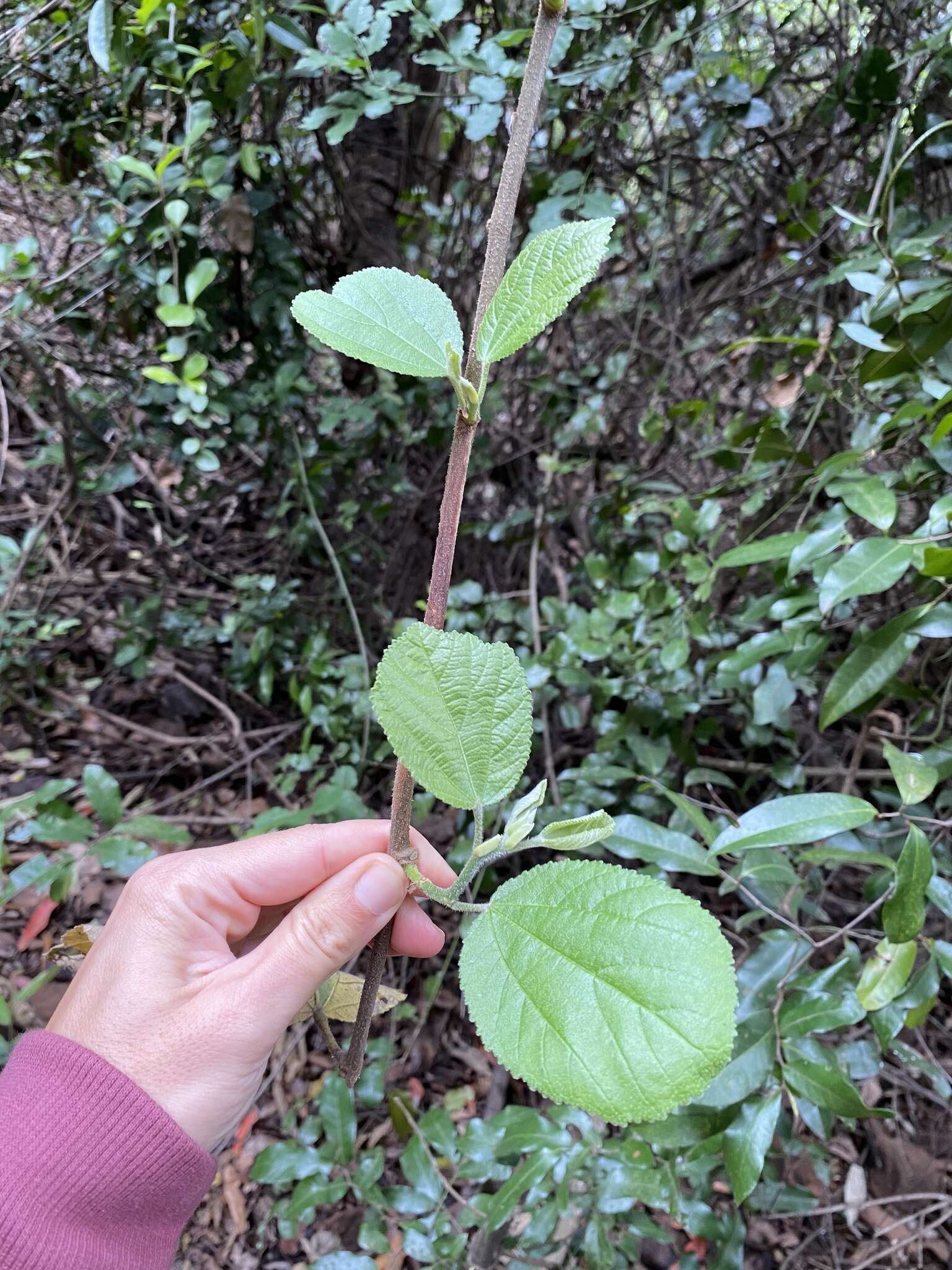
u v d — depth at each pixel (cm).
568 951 15
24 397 73
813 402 53
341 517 63
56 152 58
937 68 44
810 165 58
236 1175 45
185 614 64
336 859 29
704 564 44
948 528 30
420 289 16
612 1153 34
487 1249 35
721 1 54
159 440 60
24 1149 23
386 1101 49
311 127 44
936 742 38
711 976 14
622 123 54
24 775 65
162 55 45
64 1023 25
